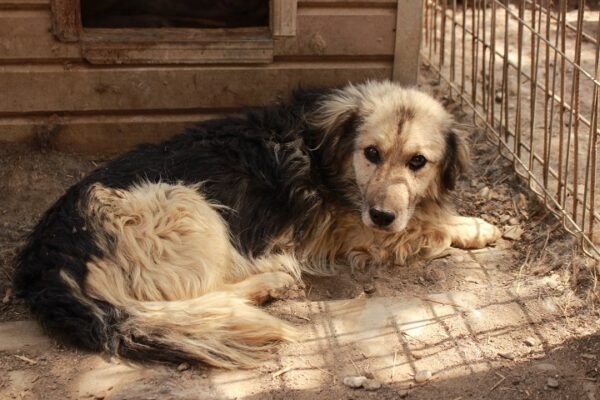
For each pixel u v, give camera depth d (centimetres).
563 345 210
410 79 254
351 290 226
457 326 214
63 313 209
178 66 249
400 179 222
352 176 229
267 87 252
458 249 235
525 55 293
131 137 254
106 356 207
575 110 222
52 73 246
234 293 218
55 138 252
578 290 220
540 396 200
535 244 233
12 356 208
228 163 228
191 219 218
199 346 206
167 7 266
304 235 230
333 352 210
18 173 248
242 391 202
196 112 254
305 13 247
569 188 242
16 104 248
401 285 226
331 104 231
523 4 242
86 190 219
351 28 249
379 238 231
